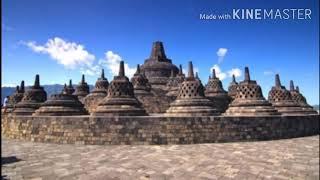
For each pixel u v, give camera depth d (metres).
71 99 32.16
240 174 13.21
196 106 27.44
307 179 12.39
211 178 12.54
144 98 41.09
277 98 36.88
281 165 15.05
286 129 26.89
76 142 23.50
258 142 23.98
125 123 23.14
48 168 14.48
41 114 29.89
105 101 28.20
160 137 23.00
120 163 15.63
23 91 42.31
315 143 23.30
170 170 14.00
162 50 55.47
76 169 14.23
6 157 17.53
